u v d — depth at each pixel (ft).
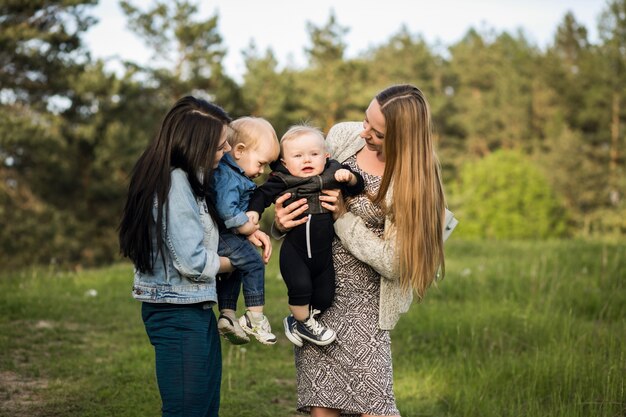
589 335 21.20
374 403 11.39
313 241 11.18
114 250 92.68
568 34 177.37
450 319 24.81
